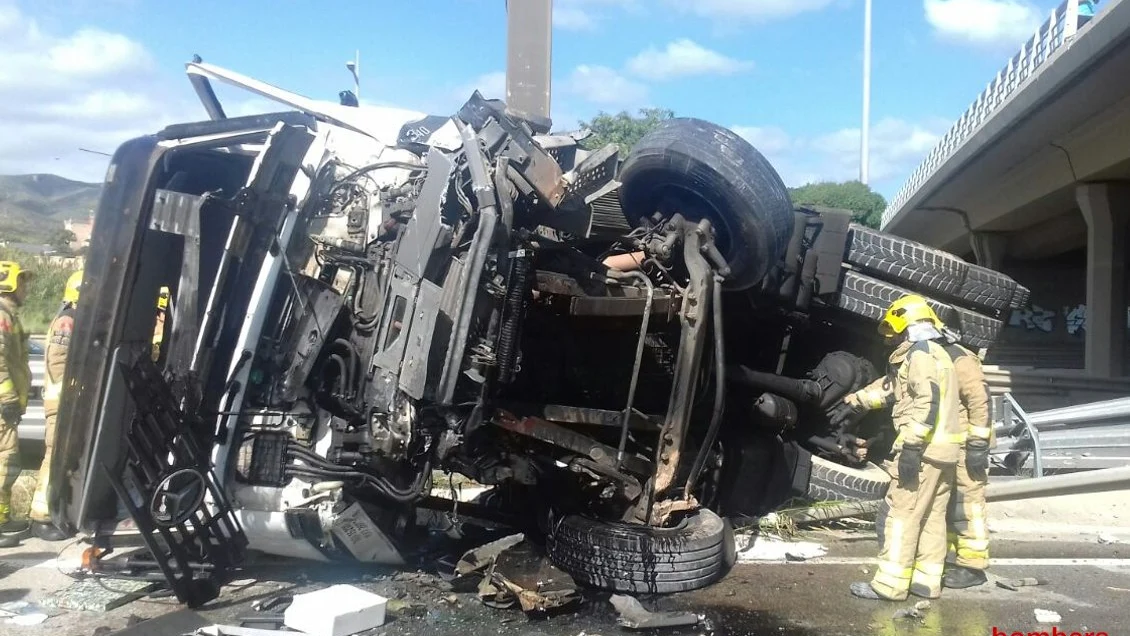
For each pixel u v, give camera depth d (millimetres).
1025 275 35219
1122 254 20453
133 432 4070
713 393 5855
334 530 4586
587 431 5316
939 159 24938
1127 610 4535
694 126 5328
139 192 4344
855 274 6734
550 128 5340
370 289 4832
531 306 5133
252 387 4648
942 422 4684
